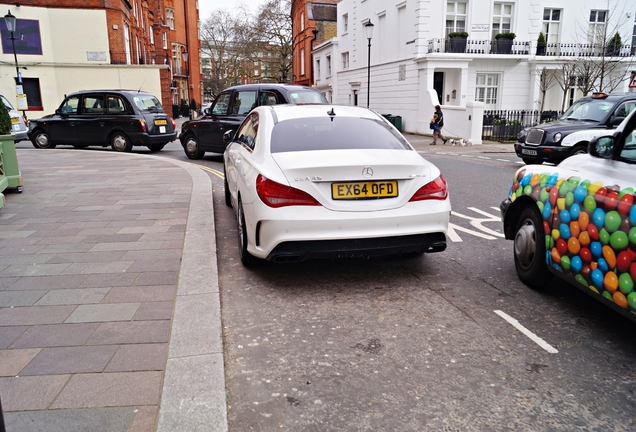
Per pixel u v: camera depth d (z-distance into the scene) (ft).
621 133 10.92
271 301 13.55
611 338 11.44
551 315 12.66
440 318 12.44
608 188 10.87
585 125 37.01
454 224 22.12
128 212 22.57
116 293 13.17
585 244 11.38
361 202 13.53
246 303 13.42
